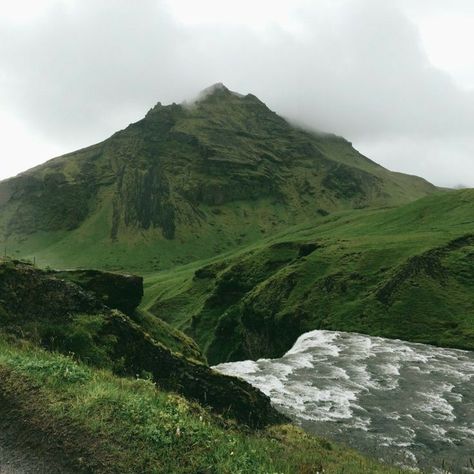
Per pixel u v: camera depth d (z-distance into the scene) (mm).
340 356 70250
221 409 22188
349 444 33750
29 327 19297
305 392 48250
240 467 11312
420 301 100188
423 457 32906
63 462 10266
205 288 192000
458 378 58031
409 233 154375
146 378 20188
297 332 111500
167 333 29531
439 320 93375
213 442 12266
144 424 11930
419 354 73875
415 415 43000
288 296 124750
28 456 10297
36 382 13086
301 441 23219
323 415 41156
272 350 120688
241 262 172250
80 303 21609
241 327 138750
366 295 109250
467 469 30922
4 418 11477
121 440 11141
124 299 26984
